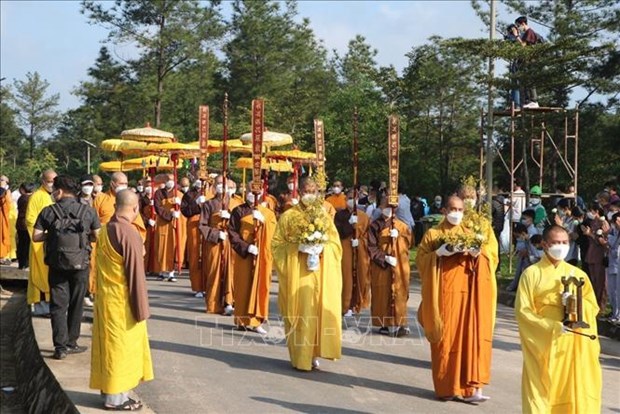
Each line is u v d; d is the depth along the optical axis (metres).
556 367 6.96
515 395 8.92
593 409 7.01
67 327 9.94
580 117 29.38
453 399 8.56
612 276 13.01
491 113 20.95
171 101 52.28
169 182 18.47
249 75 50.75
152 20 46.81
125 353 7.45
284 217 9.76
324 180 9.92
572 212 14.64
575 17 27.05
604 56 23.75
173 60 48.59
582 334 6.88
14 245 20.67
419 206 25.30
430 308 8.42
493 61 19.81
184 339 11.37
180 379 9.13
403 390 8.96
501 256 21.69
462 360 8.45
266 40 50.28
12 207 20.64
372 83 40.25
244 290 11.98
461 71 36.28
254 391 8.70
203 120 15.27
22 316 13.88
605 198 15.22
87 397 7.96
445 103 40.38
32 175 54.53
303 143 45.94
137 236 7.46
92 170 61.44
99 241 7.50
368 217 13.78
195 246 15.52
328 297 9.67
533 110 20.58
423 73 35.78
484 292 8.51
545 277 7.15
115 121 55.16
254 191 11.98
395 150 11.91
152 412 7.54
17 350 12.12
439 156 41.47
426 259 8.49
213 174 19.56
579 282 6.89
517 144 29.59
